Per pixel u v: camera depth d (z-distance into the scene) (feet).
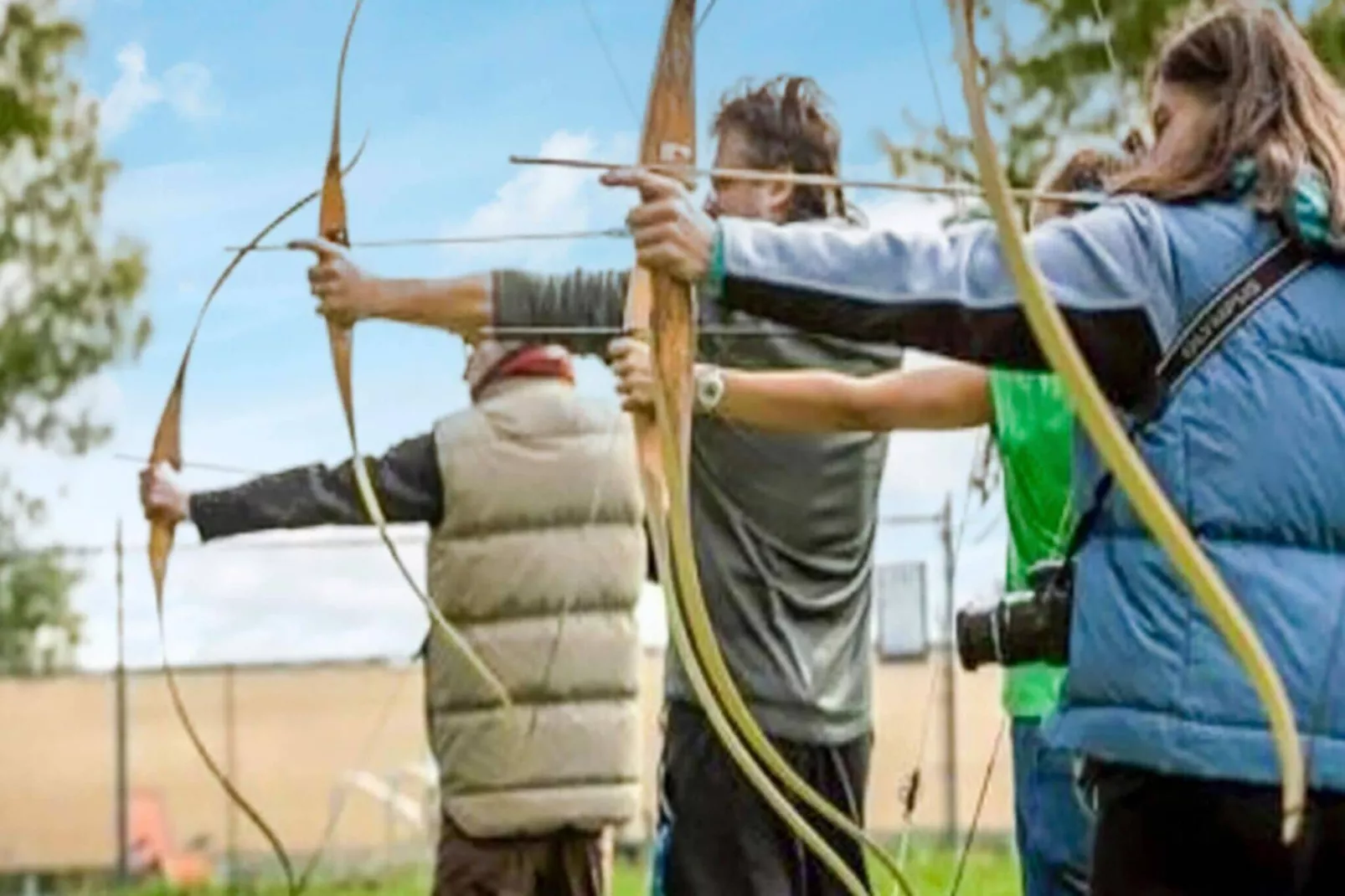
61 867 147.23
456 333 31.22
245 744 144.87
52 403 143.64
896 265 21.81
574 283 31.22
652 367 22.00
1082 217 22.53
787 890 34.86
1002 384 31.65
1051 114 66.28
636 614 41.11
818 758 35.06
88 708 148.56
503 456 39.93
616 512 40.63
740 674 34.63
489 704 40.16
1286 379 22.22
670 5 22.84
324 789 144.25
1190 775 21.90
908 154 43.47
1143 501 18.61
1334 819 21.94
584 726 40.27
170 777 146.10
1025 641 28.53
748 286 21.72
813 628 34.99
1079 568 22.88
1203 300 22.33
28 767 147.43
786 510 34.60
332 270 29.50
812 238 21.91
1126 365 22.30
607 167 22.65
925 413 31.53
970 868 82.07
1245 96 22.99
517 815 40.14
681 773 34.86
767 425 30.66
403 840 141.18
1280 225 22.54
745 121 35.01
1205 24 23.50
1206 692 21.84
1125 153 30.78
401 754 144.25
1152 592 22.12
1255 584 21.95
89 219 136.26
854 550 35.29
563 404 40.29
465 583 40.11
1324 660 21.76
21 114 126.11
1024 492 32.83
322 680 144.77
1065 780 33.73
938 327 21.81
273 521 38.19
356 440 28.78
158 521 33.91
